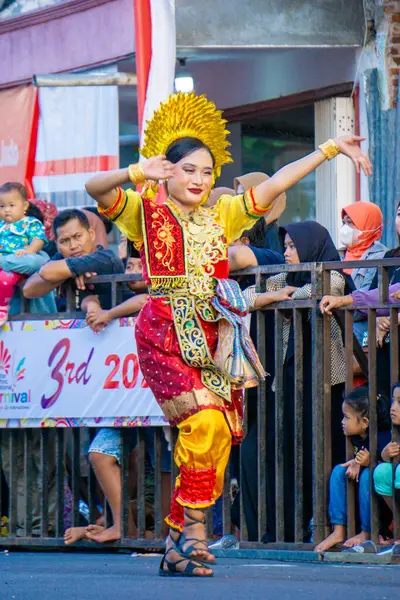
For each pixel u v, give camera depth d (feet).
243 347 38.17
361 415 46.98
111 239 95.66
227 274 39.34
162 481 54.24
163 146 39.68
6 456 57.31
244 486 50.67
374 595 30.53
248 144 96.02
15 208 59.26
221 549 49.19
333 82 84.89
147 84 76.54
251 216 39.75
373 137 79.51
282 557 47.21
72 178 87.61
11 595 31.24
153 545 51.78
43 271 53.11
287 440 49.78
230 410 38.99
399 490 45.39
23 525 57.31
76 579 36.37
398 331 49.01
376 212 59.16
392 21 78.23
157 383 38.37
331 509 47.37
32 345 54.44
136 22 76.95
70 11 86.84
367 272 57.06
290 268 48.14
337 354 49.01
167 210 38.99
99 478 53.47
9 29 91.97
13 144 91.45
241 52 86.74
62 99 88.38
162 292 38.60
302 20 81.25
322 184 85.46
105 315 52.01
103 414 52.37
